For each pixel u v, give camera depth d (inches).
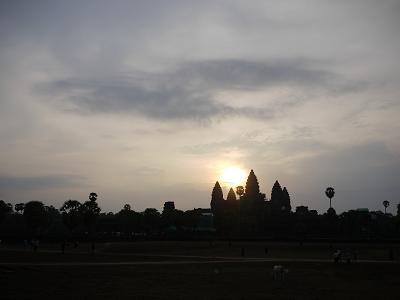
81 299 1662.2
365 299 1718.8
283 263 3127.5
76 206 7736.2
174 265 2930.6
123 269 2669.8
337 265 3026.6
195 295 1776.6
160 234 7839.6
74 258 3452.3
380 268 2876.5
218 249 5054.1
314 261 3292.3
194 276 2391.7
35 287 1943.9
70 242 5762.8
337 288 2010.3
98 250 4633.4
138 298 1696.6
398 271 2743.6
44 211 7765.8
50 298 1678.2
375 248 5036.9
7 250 4207.7
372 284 2172.7
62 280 2170.3
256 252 4685.0
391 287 2065.7
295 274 2561.5
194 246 5393.7
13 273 2379.4
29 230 7790.4
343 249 4872.0
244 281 2212.1
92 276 2337.6
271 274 2488.9
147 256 3786.9
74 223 7662.4
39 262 3078.2
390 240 5561.0
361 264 3085.6
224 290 1913.1
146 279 2249.0
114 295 1758.1
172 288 1956.2
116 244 5388.8
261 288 1980.8
